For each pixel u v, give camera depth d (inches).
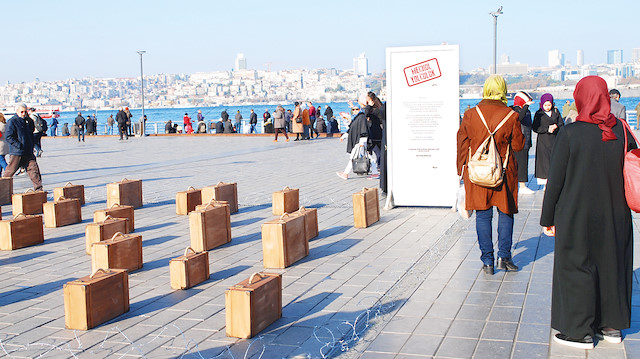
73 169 733.9
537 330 191.0
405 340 187.6
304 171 659.4
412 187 403.5
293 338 192.5
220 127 1518.2
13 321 216.4
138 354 183.6
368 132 571.2
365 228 352.5
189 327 205.2
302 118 1202.0
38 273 279.1
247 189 525.7
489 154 238.8
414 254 290.4
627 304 177.9
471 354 175.3
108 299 213.2
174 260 247.4
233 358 178.5
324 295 234.1
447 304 218.8
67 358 182.1
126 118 1411.2
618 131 177.8
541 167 481.1
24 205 417.1
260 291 198.1
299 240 286.5
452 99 390.3
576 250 173.9
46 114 3139.8
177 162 794.2
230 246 319.9
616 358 168.4
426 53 389.1
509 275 250.7
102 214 343.0
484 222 251.6
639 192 167.6
